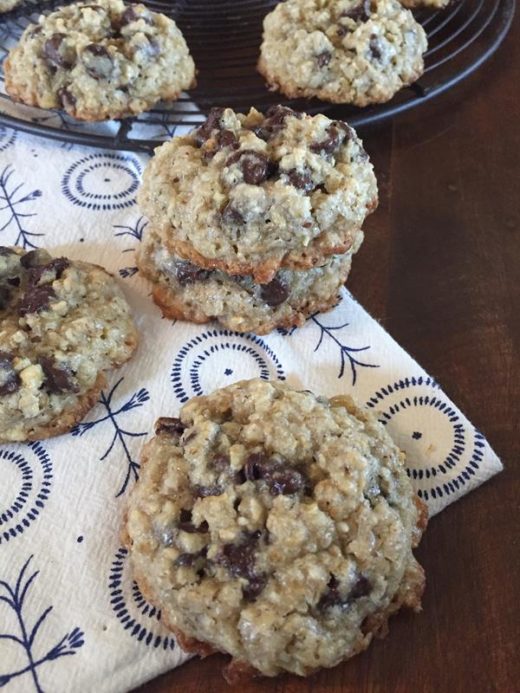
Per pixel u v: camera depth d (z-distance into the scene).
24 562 0.15
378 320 0.20
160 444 0.15
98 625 0.14
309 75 0.23
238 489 0.14
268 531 0.14
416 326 0.20
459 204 0.23
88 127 0.24
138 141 0.23
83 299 0.18
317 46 0.23
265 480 0.14
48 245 0.21
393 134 0.25
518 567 0.15
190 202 0.17
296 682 0.14
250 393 0.16
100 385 0.18
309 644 0.13
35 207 0.22
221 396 0.16
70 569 0.15
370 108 0.24
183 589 0.13
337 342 0.19
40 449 0.17
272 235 0.17
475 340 0.19
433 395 0.18
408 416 0.17
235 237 0.17
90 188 0.23
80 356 0.17
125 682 0.14
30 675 0.13
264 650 0.13
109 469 0.17
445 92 0.26
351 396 0.17
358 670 0.14
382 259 0.21
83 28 0.23
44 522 0.16
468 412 0.18
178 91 0.24
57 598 0.15
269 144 0.17
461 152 0.24
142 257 0.20
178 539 0.14
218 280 0.19
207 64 0.26
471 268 0.21
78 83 0.22
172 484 0.14
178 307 0.19
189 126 0.24
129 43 0.23
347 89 0.23
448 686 0.14
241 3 0.29
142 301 0.20
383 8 0.24
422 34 0.24
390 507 0.14
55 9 0.28
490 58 0.28
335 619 0.13
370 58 0.23
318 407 0.15
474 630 0.14
